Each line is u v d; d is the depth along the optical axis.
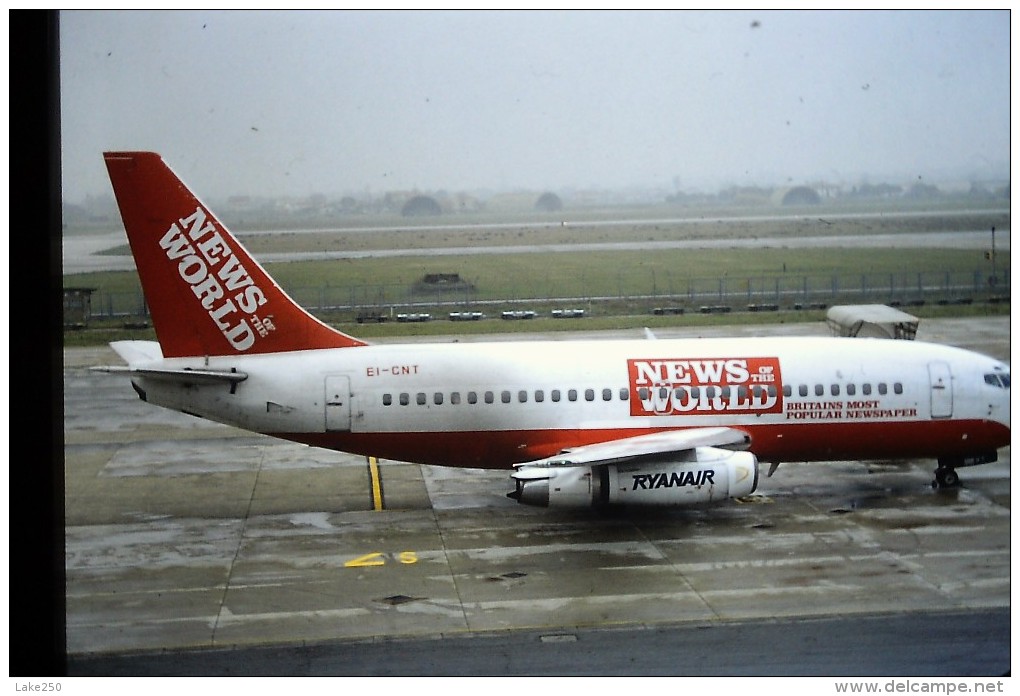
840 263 140.75
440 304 109.38
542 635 32.31
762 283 122.75
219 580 37.31
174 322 43.66
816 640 31.62
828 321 89.81
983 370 46.50
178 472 52.25
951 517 43.41
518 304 109.50
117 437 60.03
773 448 45.81
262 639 32.22
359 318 100.19
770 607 34.25
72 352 88.69
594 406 44.84
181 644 31.88
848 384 45.69
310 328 44.62
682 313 102.00
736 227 197.75
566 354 45.69
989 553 38.94
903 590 35.50
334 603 35.09
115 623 33.50
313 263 146.50
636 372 45.22
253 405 43.72
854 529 42.00
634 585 36.34
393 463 53.62
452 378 44.53
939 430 46.06
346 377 44.09
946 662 29.97
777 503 45.78
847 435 45.91
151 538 42.00
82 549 40.69
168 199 42.81
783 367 45.75
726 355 46.03
